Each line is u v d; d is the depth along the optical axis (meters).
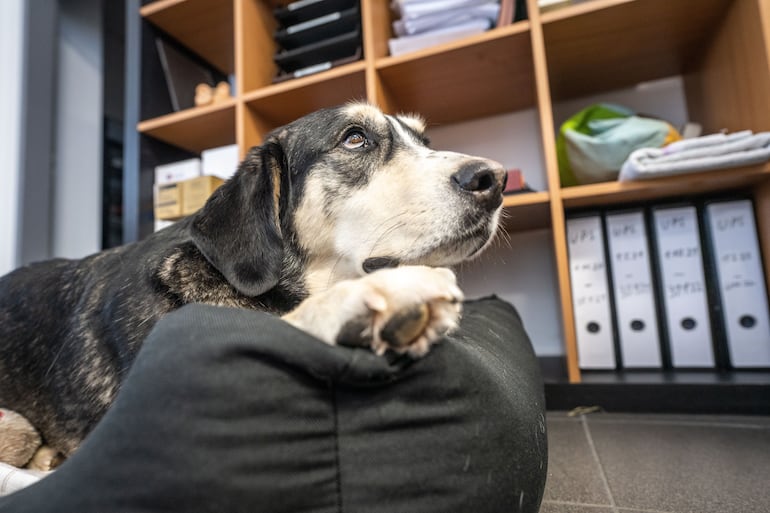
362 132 0.80
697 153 1.07
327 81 1.47
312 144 0.79
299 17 1.61
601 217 1.37
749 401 1.03
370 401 0.37
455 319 0.43
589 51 1.40
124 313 0.64
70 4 2.20
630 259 1.33
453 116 1.81
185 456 0.31
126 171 1.70
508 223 1.57
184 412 0.32
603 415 1.10
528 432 0.48
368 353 0.37
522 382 0.61
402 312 0.38
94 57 2.32
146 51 1.73
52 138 2.00
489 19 1.40
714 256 1.25
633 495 0.66
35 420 0.75
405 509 0.36
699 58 1.43
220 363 0.33
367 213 0.72
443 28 1.42
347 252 0.74
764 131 1.08
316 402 0.36
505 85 1.57
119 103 2.46
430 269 0.44
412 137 0.88
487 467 0.40
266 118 1.69
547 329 1.70
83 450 0.34
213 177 1.56
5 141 1.89
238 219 0.71
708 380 1.10
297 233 0.78
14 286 0.88
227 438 0.32
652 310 1.30
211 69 2.08
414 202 0.68
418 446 0.38
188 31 1.82
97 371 0.65
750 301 1.21
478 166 0.67
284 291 0.76
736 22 1.18
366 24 1.41
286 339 0.35
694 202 1.30
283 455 0.34
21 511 0.34
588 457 0.82
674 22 1.27
